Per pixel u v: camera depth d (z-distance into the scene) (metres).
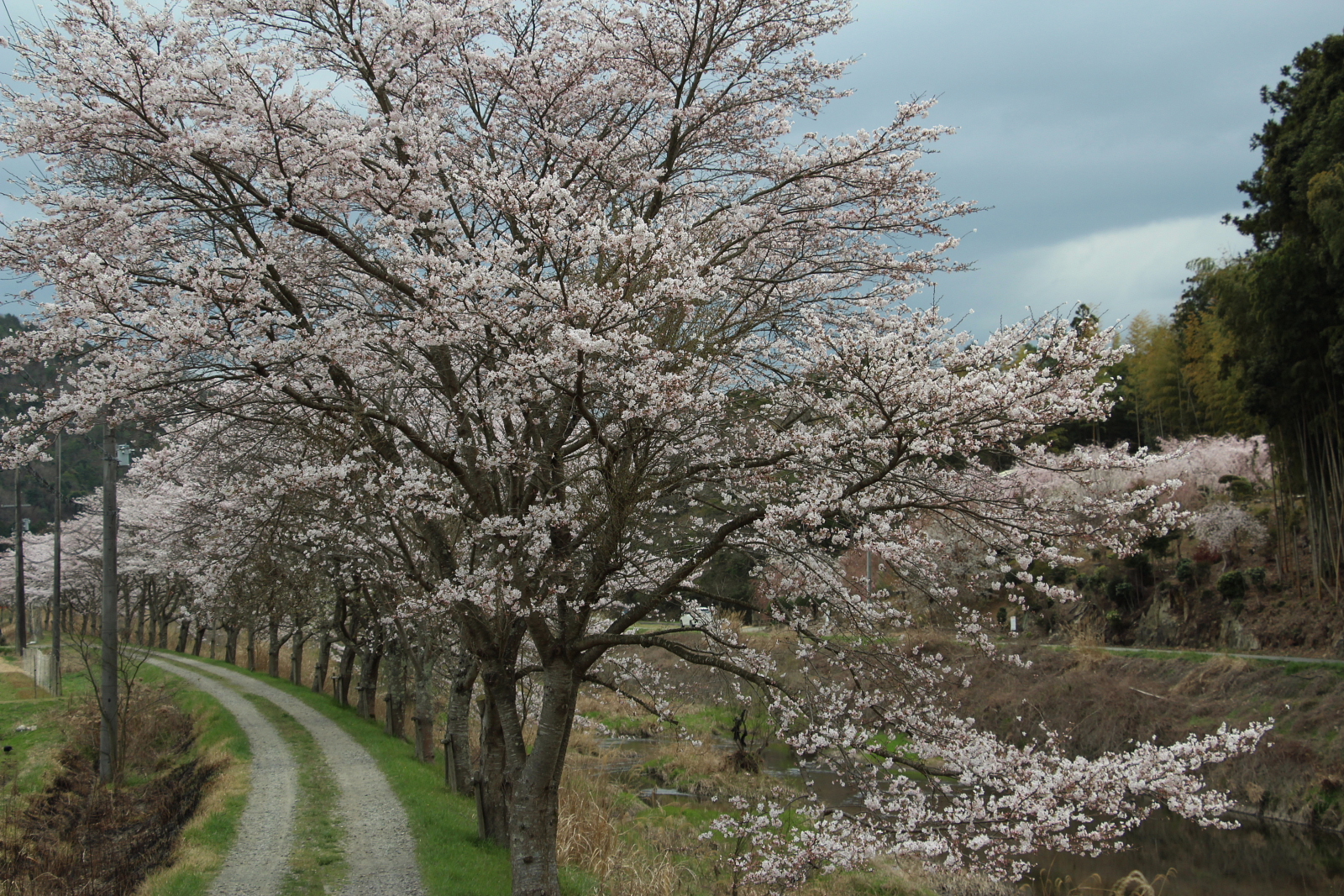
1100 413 6.50
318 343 7.46
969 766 7.21
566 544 8.66
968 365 7.07
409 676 22.92
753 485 8.50
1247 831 17.23
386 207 7.64
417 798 13.64
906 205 9.24
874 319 9.48
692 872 11.42
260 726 20.56
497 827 11.51
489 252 7.13
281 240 7.92
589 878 10.72
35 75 7.58
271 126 7.20
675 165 10.29
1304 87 24.75
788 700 7.61
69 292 7.25
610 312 6.94
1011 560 7.96
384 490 8.05
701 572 10.10
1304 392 23.28
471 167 9.25
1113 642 28.88
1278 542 26.47
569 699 8.50
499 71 9.12
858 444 7.33
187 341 6.75
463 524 10.41
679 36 9.98
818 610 8.91
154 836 12.73
